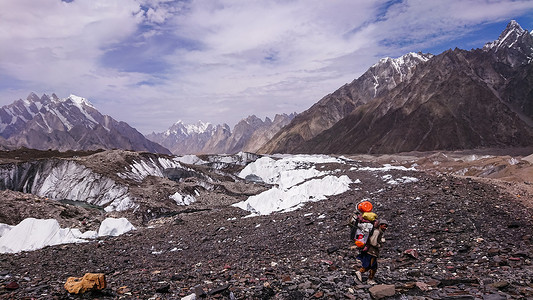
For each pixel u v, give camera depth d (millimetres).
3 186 45125
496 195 20141
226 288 7930
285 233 16859
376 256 7832
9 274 11516
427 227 14039
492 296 6309
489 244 11156
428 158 122750
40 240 19234
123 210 36250
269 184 67312
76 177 46000
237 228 20766
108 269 12422
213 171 73125
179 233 21828
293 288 7785
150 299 7504
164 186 48281
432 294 6816
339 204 21953
